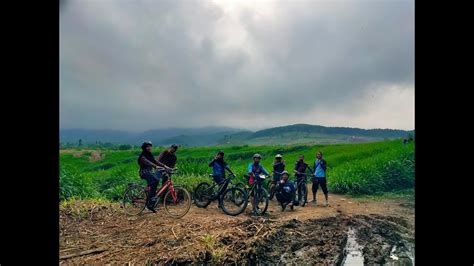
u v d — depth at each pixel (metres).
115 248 5.74
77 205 7.85
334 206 9.97
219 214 8.33
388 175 13.19
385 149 16.80
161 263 5.30
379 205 10.15
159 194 8.06
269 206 9.84
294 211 9.26
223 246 6.05
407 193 11.87
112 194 9.98
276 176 9.67
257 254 6.14
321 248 6.53
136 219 7.47
